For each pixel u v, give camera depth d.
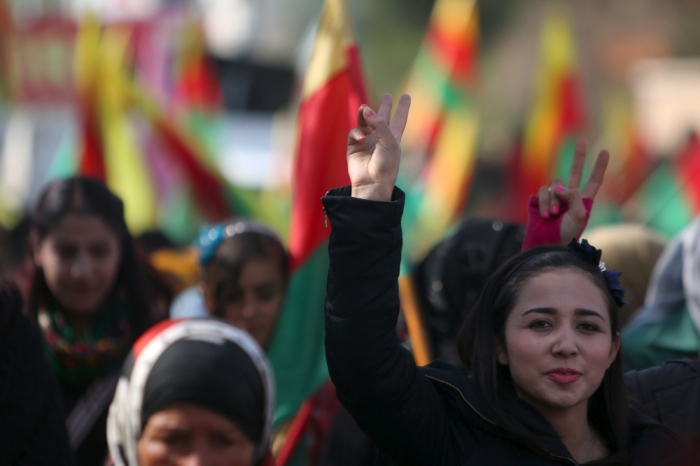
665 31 52.00
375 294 4.79
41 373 5.12
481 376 4.98
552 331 4.89
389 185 4.90
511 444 4.85
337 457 6.66
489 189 27.34
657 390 5.84
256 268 8.25
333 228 4.85
